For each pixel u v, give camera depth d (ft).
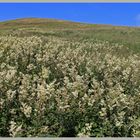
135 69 62.69
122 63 73.31
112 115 38.32
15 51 74.74
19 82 47.80
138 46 140.05
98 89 42.83
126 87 54.24
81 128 37.24
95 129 36.94
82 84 44.37
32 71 59.52
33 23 356.18
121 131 37.70
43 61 65.31
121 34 209.97
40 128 35.58
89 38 169.58
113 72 62.64
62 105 37.47
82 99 40.01
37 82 47.83
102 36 187.52
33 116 36.99
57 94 41.88
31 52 74.90
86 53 90.07
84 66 66.85
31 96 40.37
